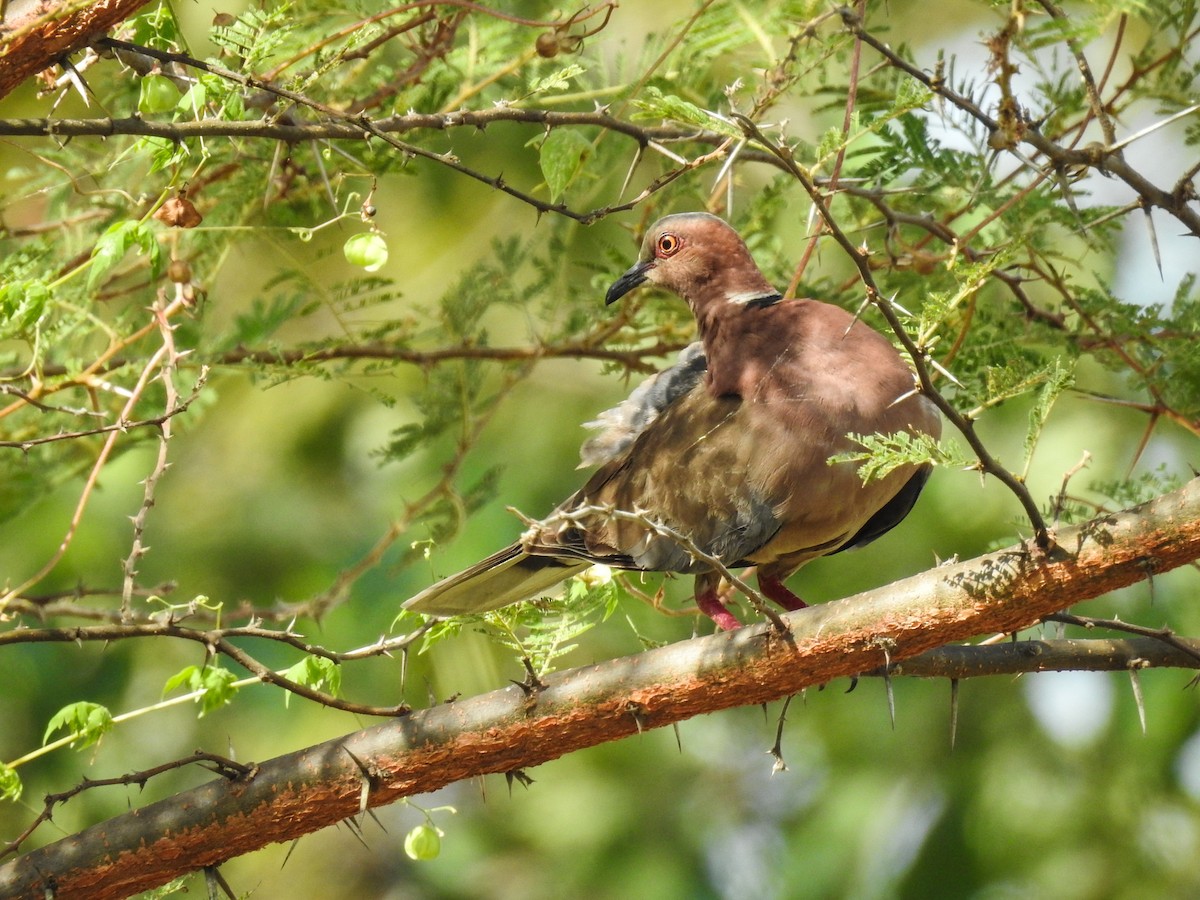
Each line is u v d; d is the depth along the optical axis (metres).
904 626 6.52
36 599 9.37
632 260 11.11
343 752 6.91
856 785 15.55
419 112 9.92
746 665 6.70
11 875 6.88
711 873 16.22
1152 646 7.36
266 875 17.34
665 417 9.55
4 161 12.21
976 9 14.71
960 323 9.27
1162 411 9.41
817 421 8.74
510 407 15.73
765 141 5.80
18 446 7.20
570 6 9.34
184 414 10.43
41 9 6.91
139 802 15.02
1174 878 14.51
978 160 8.93
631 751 16.88
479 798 17.22
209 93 7.64
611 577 8.87
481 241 15.64
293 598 15.42
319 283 10.33
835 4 7.57
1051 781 14.98
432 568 8.91
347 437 16.06
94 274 7.68
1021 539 6.35
